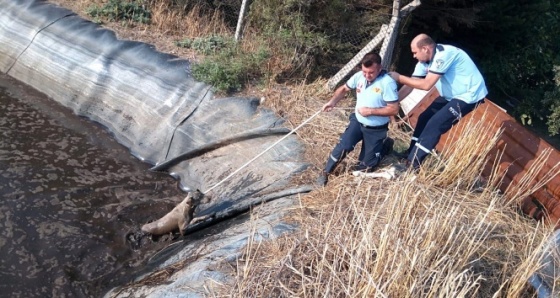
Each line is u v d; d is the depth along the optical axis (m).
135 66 9.06
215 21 10.40
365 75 5.79
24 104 9.27
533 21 13.23
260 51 9.00
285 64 9.20
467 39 13.52
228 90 8.46
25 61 9.91
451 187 6.09
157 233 6.71
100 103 9.13
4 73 10.09
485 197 6.06
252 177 7.32
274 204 6.38
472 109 6.16
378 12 9.78
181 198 7.68
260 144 7.74
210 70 8.57
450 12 12.16
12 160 7.74
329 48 9.77
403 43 12.26
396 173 6.38
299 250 5.09
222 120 8.17
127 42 9.41
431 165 6.49
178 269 5.67
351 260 4.43
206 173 7.83
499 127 6.84
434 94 7.80
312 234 5.30
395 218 4.68
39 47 9.82
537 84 13.80
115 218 6.98
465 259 4.55
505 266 4.90
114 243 6.57
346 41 9.95
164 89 8.70
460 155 6.14
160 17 10.10
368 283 4.15
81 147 8.45
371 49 8.84
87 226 6.76
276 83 8.80
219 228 6.46
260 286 4.77
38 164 7.78
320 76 9.30
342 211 5.61
